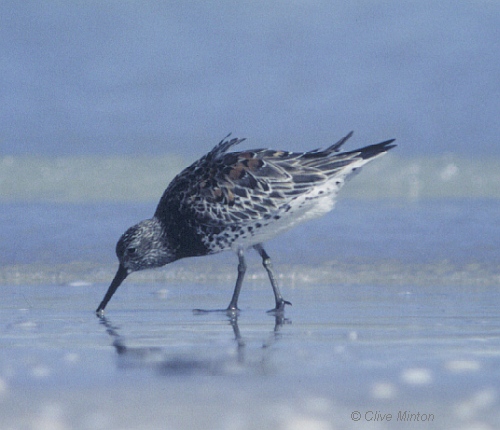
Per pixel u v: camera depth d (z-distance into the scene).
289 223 12.77
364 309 11.91
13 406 7.27
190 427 6.68
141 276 14.46
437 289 13.40
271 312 11.84
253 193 12.55
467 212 19.17
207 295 13.20
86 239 16.72
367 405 7.26
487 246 16.00
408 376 8.16
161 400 7.44
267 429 6.63
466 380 8.03
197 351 9.45
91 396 7.57
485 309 11.85
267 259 12.59
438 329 10.58
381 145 12.74
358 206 19.98
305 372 8.42
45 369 8.60
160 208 13.09
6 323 11.15
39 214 19.02
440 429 6.65
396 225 17.86
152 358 9.12
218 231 12.73
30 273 14.54
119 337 10.27
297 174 12.52
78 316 11.66
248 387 7.87
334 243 16.31
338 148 12.97
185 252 13.12
